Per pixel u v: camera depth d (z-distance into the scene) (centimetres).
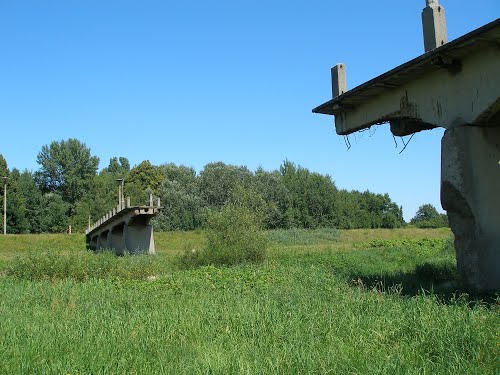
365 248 3831
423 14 1255
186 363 664
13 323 926
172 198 7294
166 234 5697
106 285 1572
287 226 7638
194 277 1709
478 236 1131
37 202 7656
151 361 678
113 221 3731
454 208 1170
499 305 905
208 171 7562
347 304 995
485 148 1174
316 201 7938
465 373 586
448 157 1174
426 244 3816
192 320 906
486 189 1157
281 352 687
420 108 1320
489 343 677
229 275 1733
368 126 1582
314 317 887
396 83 1374
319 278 1581
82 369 636
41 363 655
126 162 10569
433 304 909
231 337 792
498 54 1084
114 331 831
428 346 693
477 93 1138
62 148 8762
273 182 7688
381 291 1209
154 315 964
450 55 1159
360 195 10144
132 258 2592
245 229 2536
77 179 8656
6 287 1567
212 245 2484
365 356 666
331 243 5891
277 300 1089
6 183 6900
